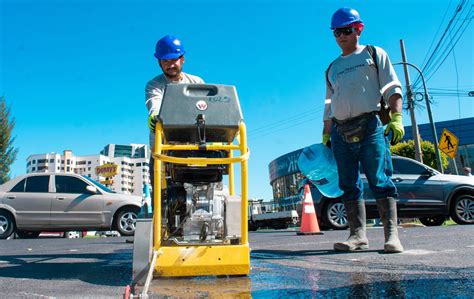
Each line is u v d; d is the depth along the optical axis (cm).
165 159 236
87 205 966
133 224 984
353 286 207
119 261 355
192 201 249
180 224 252
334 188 426
